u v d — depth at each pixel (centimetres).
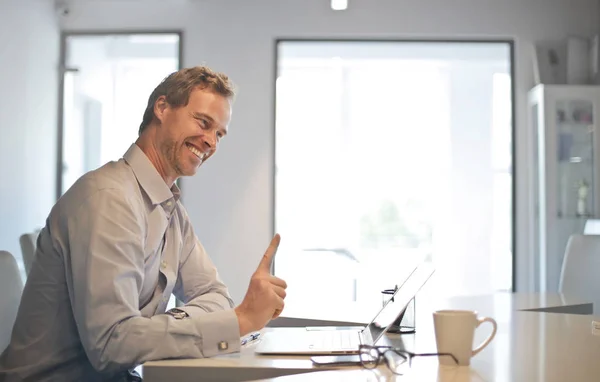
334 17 473
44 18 467
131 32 484
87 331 139
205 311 169
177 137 167
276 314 151
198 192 474
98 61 520
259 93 475
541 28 470
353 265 622
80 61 505
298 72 731
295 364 130
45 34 468
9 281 182
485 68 720
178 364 131
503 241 718
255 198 472
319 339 158
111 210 146
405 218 749
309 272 616
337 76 732
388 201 763
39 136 462
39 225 465
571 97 441
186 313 162
